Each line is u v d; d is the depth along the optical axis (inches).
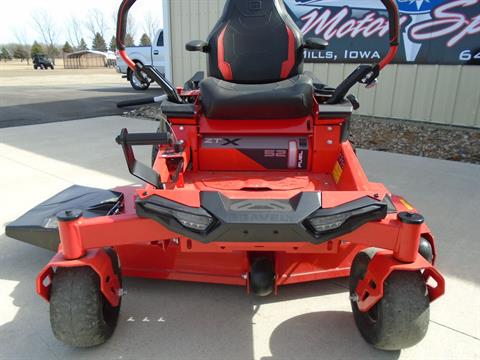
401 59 307.7
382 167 219.0
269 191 105.0
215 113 117.1
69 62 2373.3
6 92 639.8
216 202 79.7
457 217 155.0
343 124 118.0
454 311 102.9
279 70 129.6
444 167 219.5
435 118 306.0
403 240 77.4
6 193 178.5
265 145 120.6
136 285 113.7
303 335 94.7
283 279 104.2
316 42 131.8
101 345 91.5
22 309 103.4
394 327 78.4
